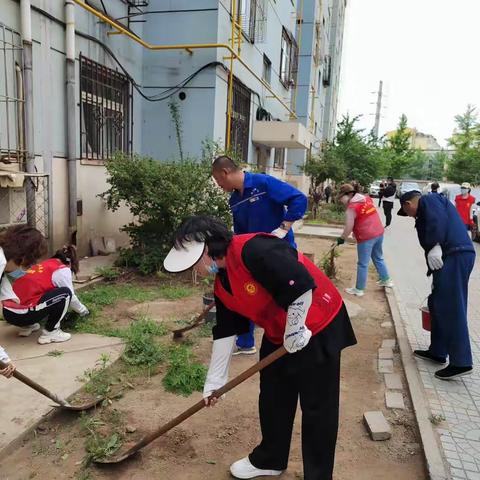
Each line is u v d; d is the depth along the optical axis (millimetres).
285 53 16016
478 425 3111
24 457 2674
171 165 6566
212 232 2143
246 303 2262
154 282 6266
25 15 5539
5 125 5531
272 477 2629
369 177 21328
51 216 6391
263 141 12562
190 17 8516
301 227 14141
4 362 2572
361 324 5246
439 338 3963
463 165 43344
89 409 3135
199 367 3676
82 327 4480
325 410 2332
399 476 2658
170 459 2736
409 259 9602
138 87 8711
